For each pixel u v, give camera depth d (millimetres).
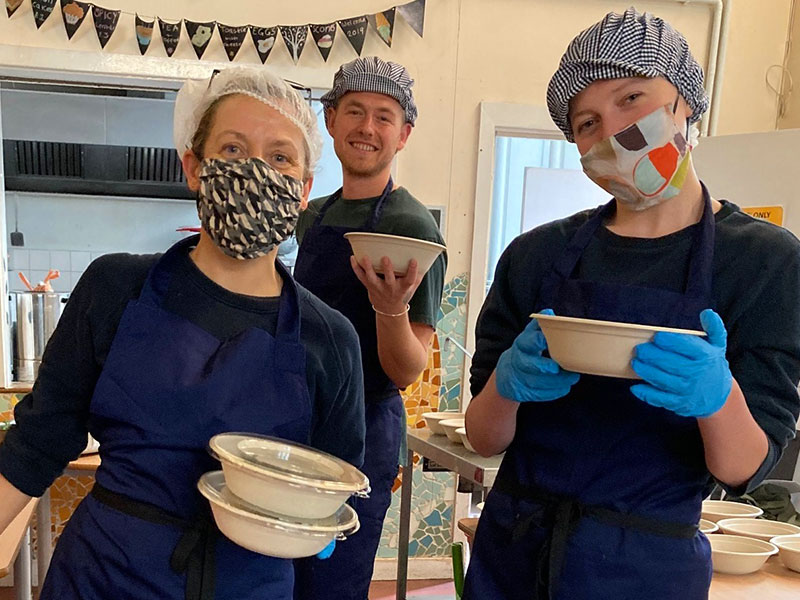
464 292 3217
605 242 1168
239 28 2826
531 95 3123
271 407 974
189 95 1097
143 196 3949
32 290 3195
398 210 1818
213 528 939
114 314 978
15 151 3715
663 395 896
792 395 1022
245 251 966
